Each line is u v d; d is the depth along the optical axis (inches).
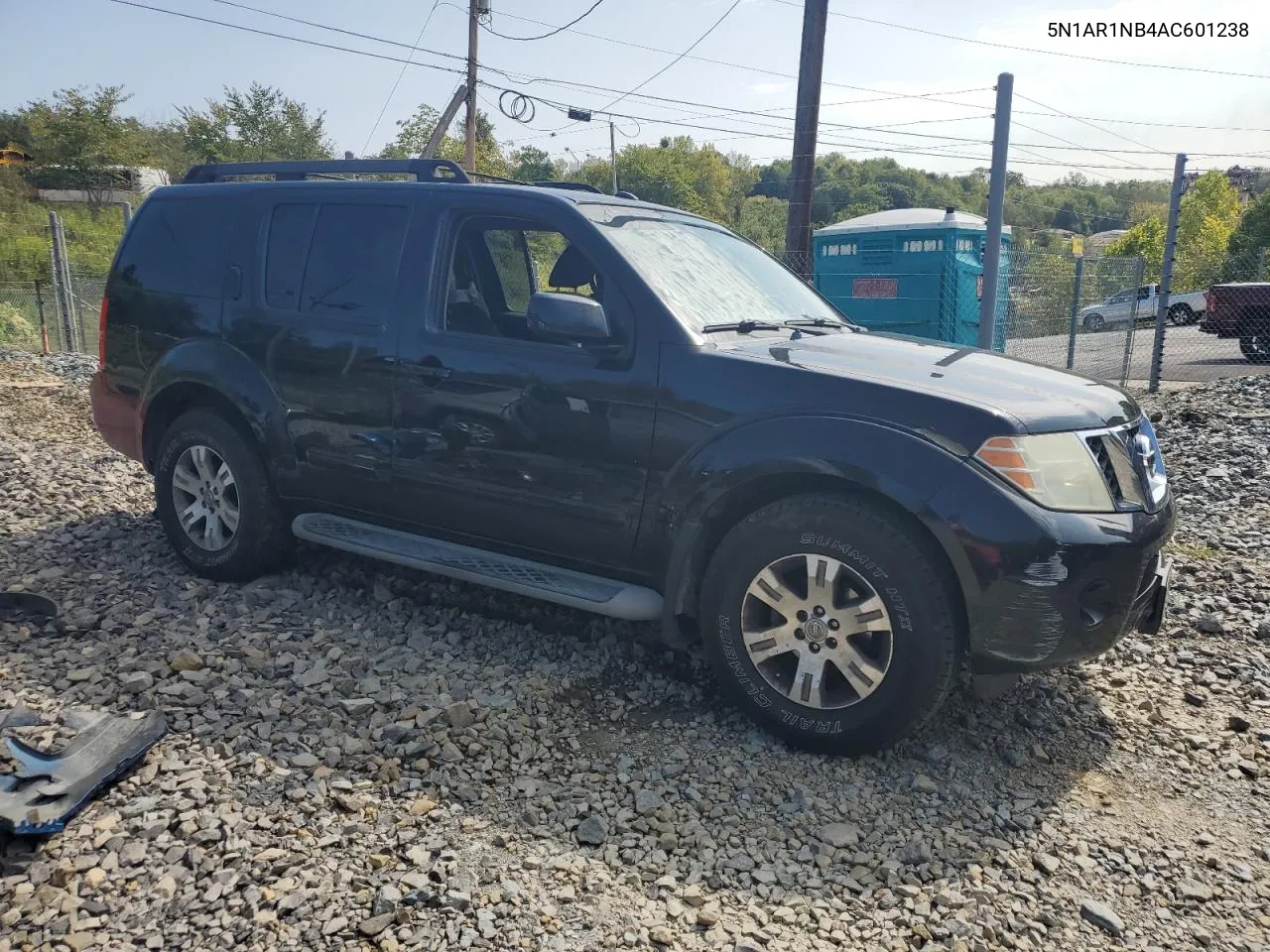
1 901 93.4
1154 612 137.9
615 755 127.2
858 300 624.1
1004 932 97.9
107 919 91.8
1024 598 115.9
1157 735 139.7
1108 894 104.7
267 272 172.2
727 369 131.9
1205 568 203.9
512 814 112.6
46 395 391.5
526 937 92.4
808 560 124.9
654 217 165.5
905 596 119.5
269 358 168.6
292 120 2082.9
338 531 166.2
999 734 137.7
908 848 109.8
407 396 154.5
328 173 174.6
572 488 141.7
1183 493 280.7
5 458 251.9
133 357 187.0
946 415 120.9
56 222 539.5
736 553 130.0
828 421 123.9
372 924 91.8
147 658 144.4
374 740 126.0
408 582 182.5
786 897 101.4
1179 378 605.6
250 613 165.5
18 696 131.3
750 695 131.1
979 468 118.0
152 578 180.1
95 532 203.8
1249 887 107.2
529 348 145.6
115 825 105.0
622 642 161.5
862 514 121.4
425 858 103.0
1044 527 116.3
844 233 627.8
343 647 153.9
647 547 138.2
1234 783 128.1
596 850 107.3
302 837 105.0
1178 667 161.3
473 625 165.9
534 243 171.3
